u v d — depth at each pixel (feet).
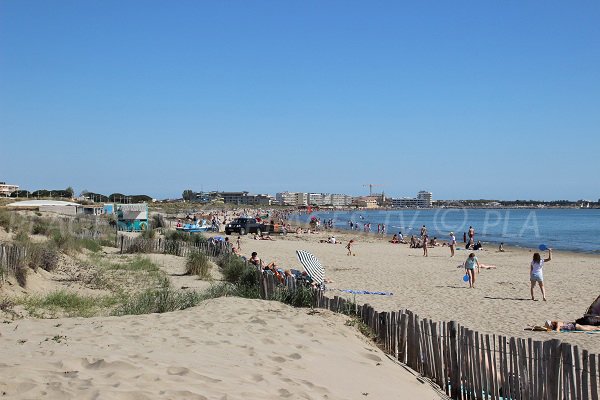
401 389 22.53
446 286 67.31
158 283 56.39
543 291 56.54
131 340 24.18
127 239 90.07
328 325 30.22
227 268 65.67
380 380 22.91
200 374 19.01
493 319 45.98
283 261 95.91
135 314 33.91
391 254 121.08
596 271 88.12
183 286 55.16
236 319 30.58
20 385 16.01
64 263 60.39
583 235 228.84
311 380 20.68
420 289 64.28
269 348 24.62
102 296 45.83
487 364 24.53
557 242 185.98
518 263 102.94
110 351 21.38
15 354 20.47
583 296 59.36
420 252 128.67
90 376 17.52
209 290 45.42
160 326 27.96
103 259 75.51
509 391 22.56
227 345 24.52
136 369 18.66
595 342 37.01
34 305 37.93
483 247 156.76
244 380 19.26
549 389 20.98
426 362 26.55
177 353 22.13
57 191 348.18
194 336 25.79
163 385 17.29
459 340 24.62
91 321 29.09
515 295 60.18
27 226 92.63
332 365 23.41
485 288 65.51
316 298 37.88
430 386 24.86
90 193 377.50
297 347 25.32
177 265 75.36
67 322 28.50
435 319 45.88
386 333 30.12
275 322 30.09
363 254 119.44
